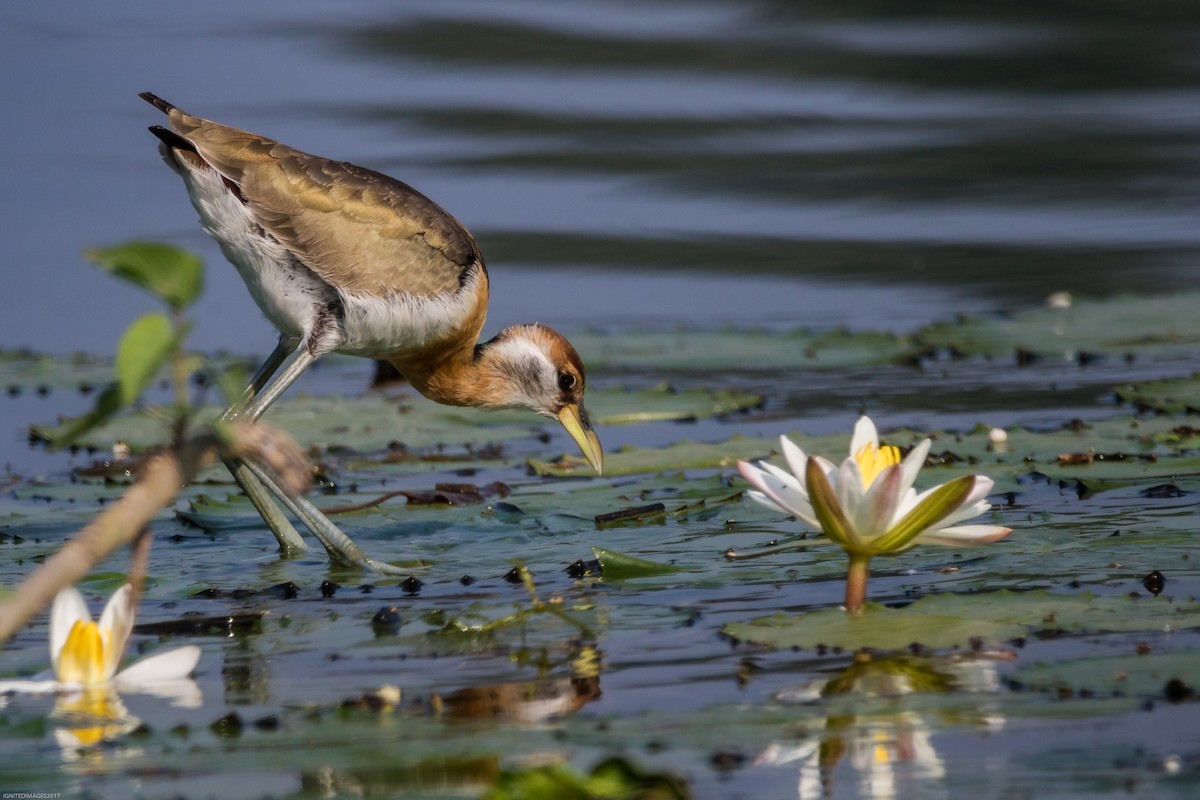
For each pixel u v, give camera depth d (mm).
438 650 6688
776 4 29812
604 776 4602
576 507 9953
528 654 6562
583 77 26156
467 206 20719
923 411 12820
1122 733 5250
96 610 7699
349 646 6840
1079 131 24312
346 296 10500
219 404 13562
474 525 9641
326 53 26859
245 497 10773
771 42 28156
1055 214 20938
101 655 6219
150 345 3512
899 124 24547
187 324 3559
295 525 9945
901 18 29297
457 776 5070
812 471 6527
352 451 12008
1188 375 13852
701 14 29500
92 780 5020
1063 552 8023
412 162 22094
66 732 5555
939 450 10648
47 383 14211
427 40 27703
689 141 23594
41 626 7316
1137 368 14578
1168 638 6340
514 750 5176
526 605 7480
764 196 21516
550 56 27141
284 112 23656
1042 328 15508
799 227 20531
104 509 10070
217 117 23250
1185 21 28828
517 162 22391
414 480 11203
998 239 20031
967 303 17516
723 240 20000
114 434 12406
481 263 11359
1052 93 25859
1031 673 5855
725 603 7395
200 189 10414
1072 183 22094
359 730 5449
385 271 10617
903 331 16391
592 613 7277
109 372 14734
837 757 5113
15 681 6242
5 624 3871
